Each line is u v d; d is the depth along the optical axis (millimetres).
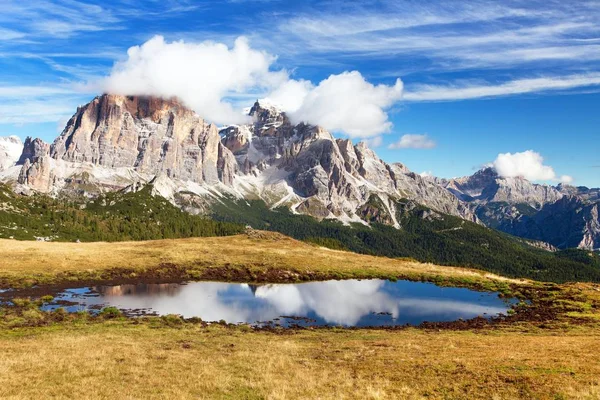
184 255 105062
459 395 23406
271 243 133750
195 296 70812
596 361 29625
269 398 23406
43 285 72688
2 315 50312
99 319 50688
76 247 107062
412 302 74500
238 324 52531
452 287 93625
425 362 30578
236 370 29250
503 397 22719
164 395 23625
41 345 35062
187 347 36812
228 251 115500
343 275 100250
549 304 73125
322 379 27000
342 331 49969
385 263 119562
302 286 87062
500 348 35938
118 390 24328
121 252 104438
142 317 53219
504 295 83688
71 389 24250
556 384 24203
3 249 94250
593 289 89000
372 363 31078
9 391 23594
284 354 34656
